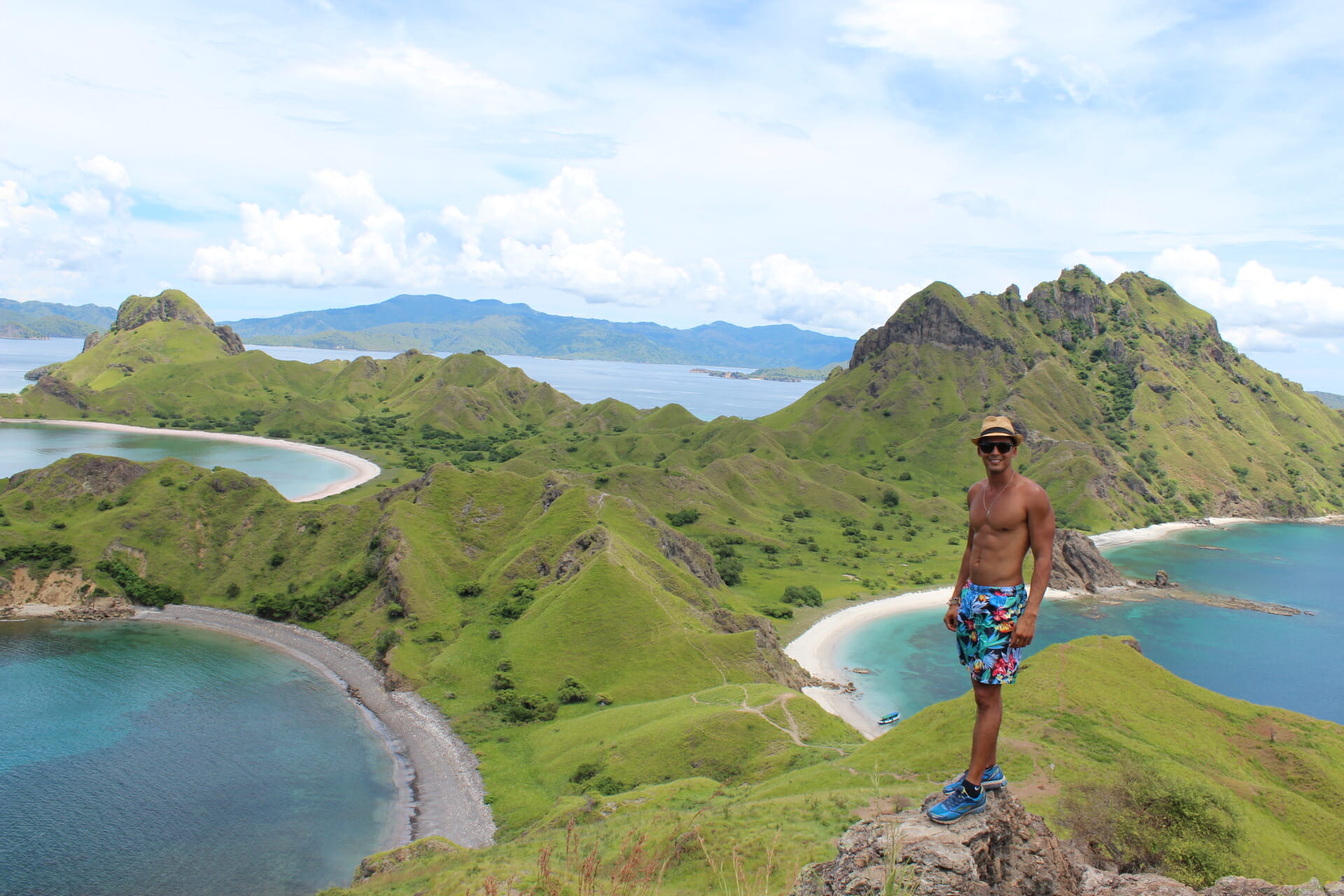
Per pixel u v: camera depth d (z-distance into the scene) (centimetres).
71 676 11081
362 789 8444
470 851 6231
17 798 7962
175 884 6756
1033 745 6588
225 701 10456
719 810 5606
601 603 11881
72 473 16362
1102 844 4572
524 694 10600
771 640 13125
